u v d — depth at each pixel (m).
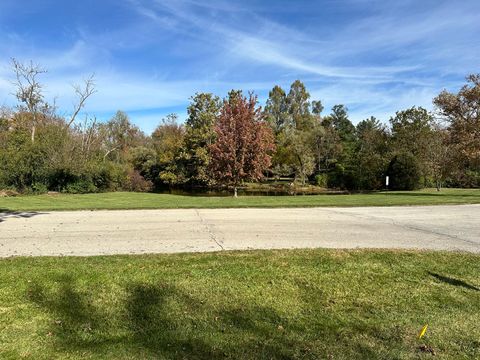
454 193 22.27
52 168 26.31
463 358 3.41
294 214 12.04
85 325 3.92
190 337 3.68
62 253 6.67
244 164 21.86
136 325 3.93
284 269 5.75
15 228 9.17
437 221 10.70
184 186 39.22
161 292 4.80
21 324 3.92
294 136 43.56
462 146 21.03
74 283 5.03
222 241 7.79
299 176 43.28
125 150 45.88
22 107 30.81
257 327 3.93
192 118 37.50
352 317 4.23
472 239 8.17
